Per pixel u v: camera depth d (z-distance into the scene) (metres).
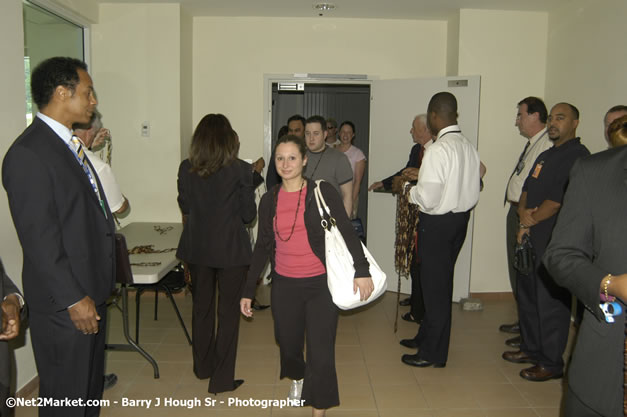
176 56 4.52
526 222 3.05
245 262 2.66
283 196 2.24
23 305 1.69
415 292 3.97
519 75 4.56
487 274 4.71
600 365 1.24
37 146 1.70
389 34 4.94
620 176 1.25
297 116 4.01
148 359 3.01
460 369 3.18
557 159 2.93
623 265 1.21
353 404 2.72
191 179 2.66
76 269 1.79
